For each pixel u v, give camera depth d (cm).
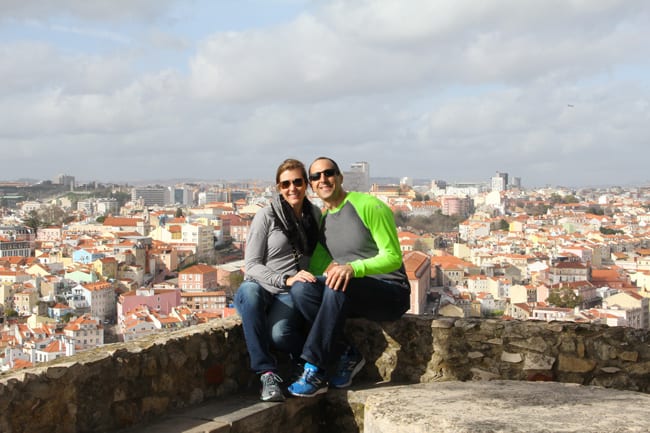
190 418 370
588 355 406
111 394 353
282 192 414
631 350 402
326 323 392
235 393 411
